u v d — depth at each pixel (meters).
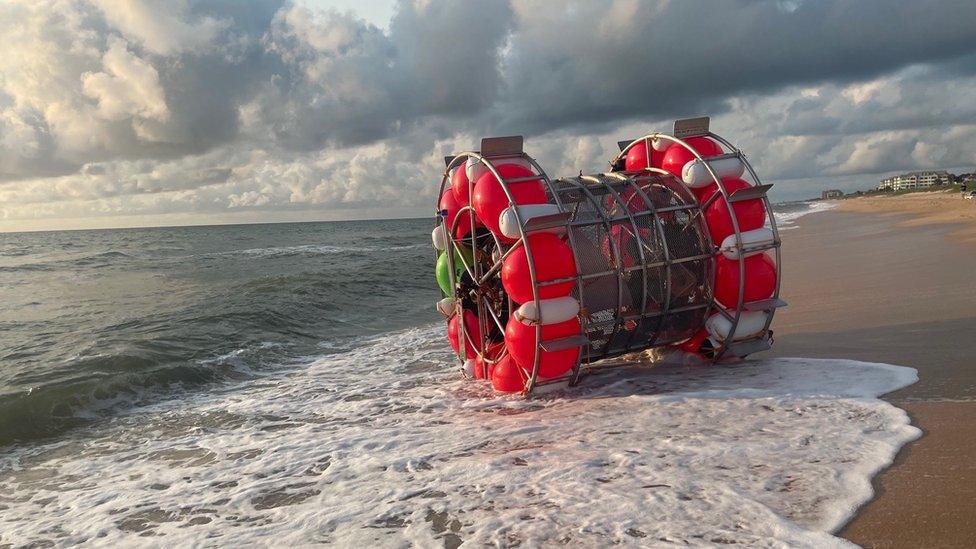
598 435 5.37
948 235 21.19
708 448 4.75
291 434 6.55
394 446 5.75
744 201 7.29
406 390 8.09
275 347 11.39
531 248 6.59
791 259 19.09
